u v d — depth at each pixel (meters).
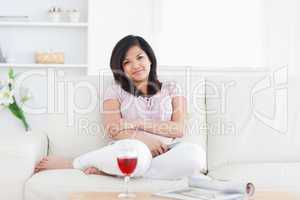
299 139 2.43
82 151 2.39
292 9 4.29
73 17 4.33
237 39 4.35
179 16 4.36
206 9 4.34
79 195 1.59
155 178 2.03
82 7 4.43
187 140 2.39
